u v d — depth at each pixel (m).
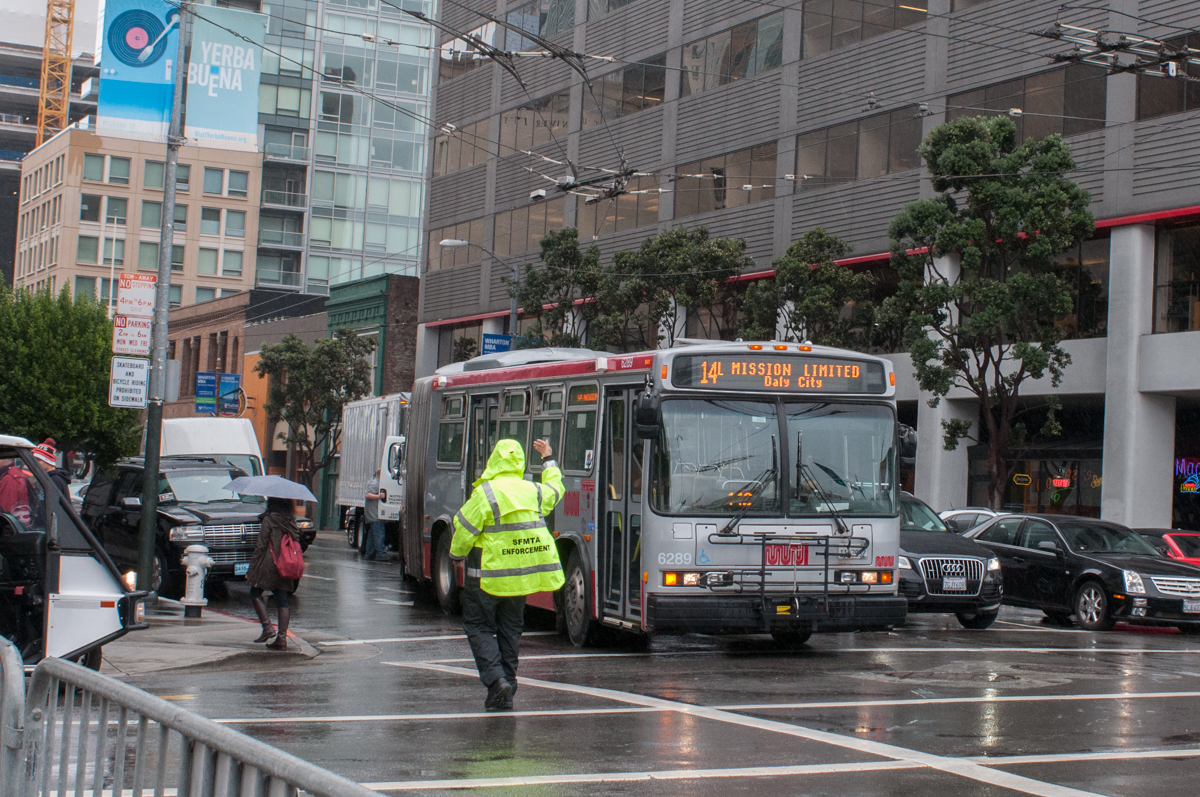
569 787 6.82
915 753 7.91
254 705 9.61
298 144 88.25
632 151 39.28
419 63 90.50
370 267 89.44
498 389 16.52
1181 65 25.44
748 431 13.03
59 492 9.46
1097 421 29.19
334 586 21.97
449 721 8.91
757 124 34.94
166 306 17.27
